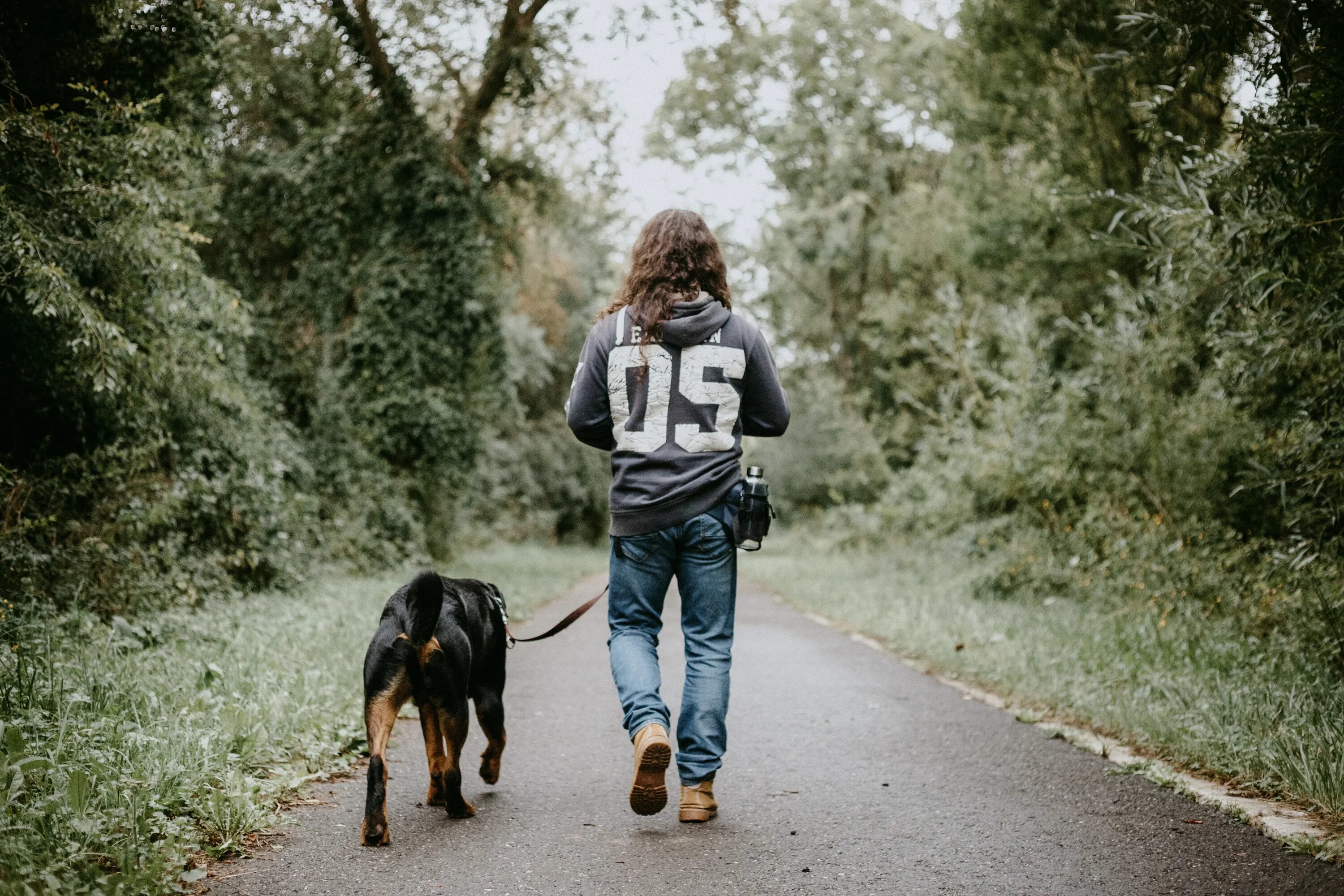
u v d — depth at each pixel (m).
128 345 7.26
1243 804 4.03
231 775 3.88
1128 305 10.14
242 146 17.44
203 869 3.16
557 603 14.63
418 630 3.68
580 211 20.66
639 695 3.65
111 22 8.34
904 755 5.09
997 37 14.09
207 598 9.36
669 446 3.76
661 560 3.80
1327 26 5.16
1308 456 6.29
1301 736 4.49
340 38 16.02
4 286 6.57
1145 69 6.43
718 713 3.91
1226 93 7.47
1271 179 5.50
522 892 3.15
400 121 17.05
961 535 13.43
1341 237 5.46
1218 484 9.79
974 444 12.70
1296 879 3.22
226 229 17.09
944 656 8.16
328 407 16.81
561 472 38.09
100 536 8.37
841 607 12.81
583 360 3.93
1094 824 3.88
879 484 23.17
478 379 18.42
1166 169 6.30
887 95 25.89
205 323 10.86
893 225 26.17
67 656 5.75
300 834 3.71
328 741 4.91
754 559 27.25
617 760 5.00
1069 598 10.75
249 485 10.94
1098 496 10.52
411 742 5.43
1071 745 5.32
